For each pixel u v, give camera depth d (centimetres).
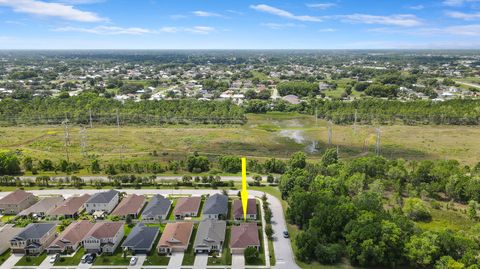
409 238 8238
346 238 8525
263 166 14438
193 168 14438
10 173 13950
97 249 8719
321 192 10381
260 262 8400
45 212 10619
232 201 11631
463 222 9994
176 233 9031
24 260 8425
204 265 8281
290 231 9812
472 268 7112
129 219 10169
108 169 13938
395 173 12350
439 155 16338
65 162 14325
